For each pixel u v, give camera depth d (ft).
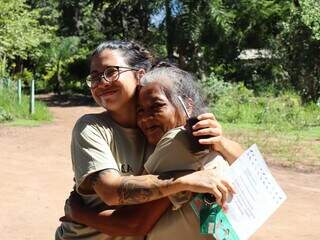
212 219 6.83
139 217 7.34
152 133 7.58
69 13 148.66
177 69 7.69
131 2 116.16
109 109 7.77
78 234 7.92
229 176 6.89
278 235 22.81
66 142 49.90
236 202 6.87
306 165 41.06
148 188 6.97
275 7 103.40
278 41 104.68
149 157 7.44
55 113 85.61
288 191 31.86
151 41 111.75
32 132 57.06
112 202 7.20
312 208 27.68
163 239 7.29
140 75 7.89
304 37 97.71
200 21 103.65
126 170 7.71
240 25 106.83
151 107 7.48
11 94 76.79
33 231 22.43
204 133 7.14
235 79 110.52
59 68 146.10
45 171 35.55
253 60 110.01
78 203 7.80
